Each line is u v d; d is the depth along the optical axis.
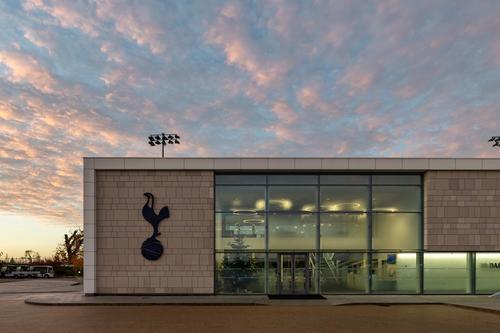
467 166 22.22
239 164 22.28
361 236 22.56
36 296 22.17
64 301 19.56
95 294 21.62
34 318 15.34
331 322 14.24
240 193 22.81
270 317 15.34
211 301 19.47
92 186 22.11
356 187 22.83
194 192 22.34
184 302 19.17
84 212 21.92
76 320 14.82
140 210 22.25
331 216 22.66
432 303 19.05
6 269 61.47
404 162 22.27
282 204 22.73
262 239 22.48
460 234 22.06
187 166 22.36
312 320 14.66
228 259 22.33
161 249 21.92
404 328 13.21
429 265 22.33
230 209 22.69
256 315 15.82
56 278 57.97
